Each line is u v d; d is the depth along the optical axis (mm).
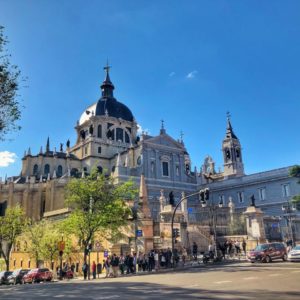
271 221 52188
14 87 21047
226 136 102562
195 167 94500
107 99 107375
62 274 39438
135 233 38844
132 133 105812
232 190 87000
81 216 38250
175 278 23797
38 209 83125
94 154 96562
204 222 51906
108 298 15016
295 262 32688
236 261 38094
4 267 60250
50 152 100938
